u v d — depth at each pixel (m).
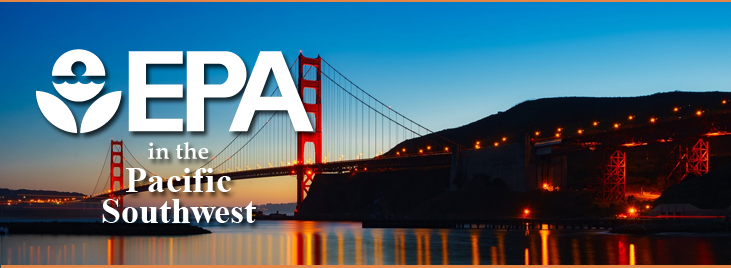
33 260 65.81
